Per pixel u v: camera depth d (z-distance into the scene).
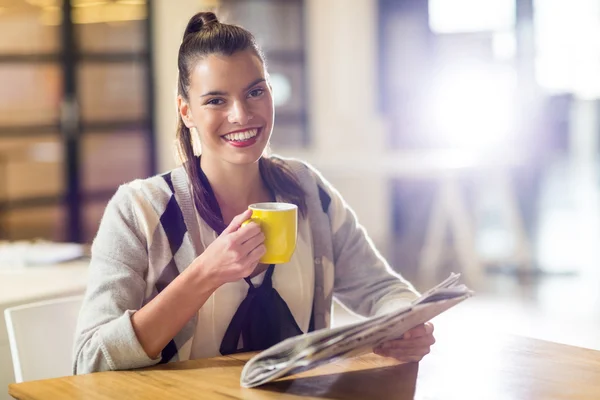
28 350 1.66
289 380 1.30
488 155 5.59
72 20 6.12
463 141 6.96
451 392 1.24
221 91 1.51
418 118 7.04
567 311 4.41
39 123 6.15
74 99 6.17
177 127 1.66
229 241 1.33
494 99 6.92
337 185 6.91
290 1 7.03
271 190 1.71
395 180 7.01
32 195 6.29
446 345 1.51
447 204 5.46
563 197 8.23
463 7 7.02
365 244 1.81
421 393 1.24
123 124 6.33
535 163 6.94
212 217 1.59
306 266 1.68
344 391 1.25
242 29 1.56
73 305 1.75
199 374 1.34
